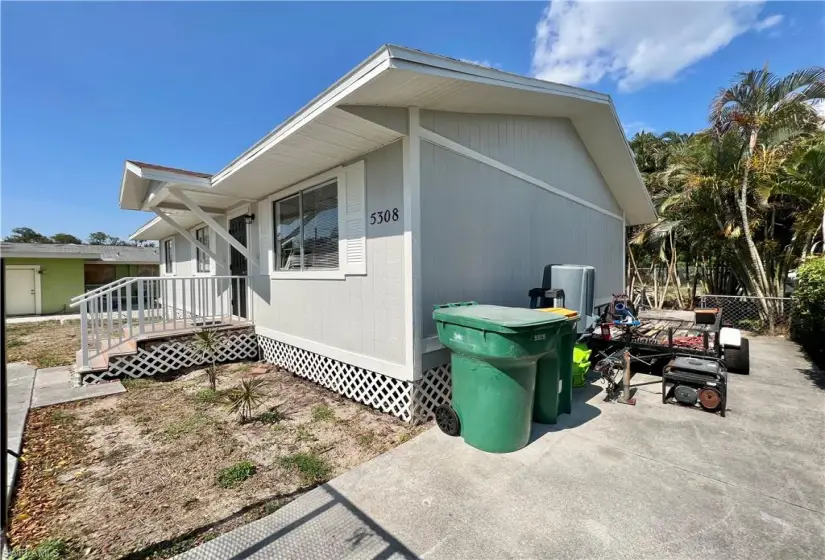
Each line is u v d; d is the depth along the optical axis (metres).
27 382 5.50
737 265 10.73
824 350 6.20
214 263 9.18
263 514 2.47
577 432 3.61
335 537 2.23
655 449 3.27
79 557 2.09
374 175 4.30
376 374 4.42
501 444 3.19
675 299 15.12
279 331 6.37
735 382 5.21
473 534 2.24
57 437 3.66
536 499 2.57
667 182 12.15
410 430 3.82
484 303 4.84
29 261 16.88
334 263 5.08
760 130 9.24
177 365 6.24
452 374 3.52
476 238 4.71
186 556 2.09
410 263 3.83
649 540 2.17
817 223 7.95
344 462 3.17
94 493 2.72
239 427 3.90
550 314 3.29
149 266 22.81
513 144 5.45
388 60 2.85
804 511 2.42
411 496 2.62
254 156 4.56
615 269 10.13
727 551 2.08
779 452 3.21
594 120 6.71
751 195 9.69
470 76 3.43
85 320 5.51
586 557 2.05
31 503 2.60
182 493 2.72
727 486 2.70
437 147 4.15
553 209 6.56
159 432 3.77
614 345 5.70
